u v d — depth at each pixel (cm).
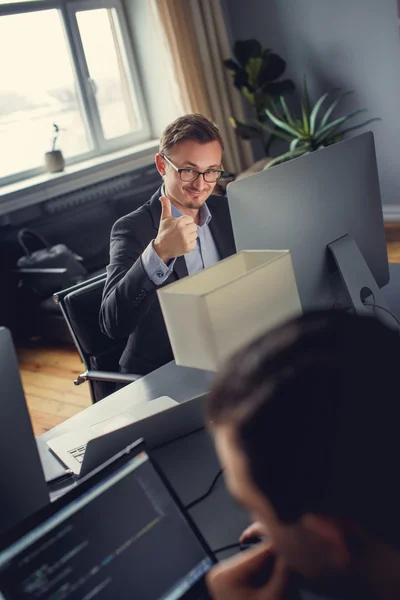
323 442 42
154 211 199
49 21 452
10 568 81
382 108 480
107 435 120
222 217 209
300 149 459
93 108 481
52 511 87
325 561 47
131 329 176
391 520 43
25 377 367
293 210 157
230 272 141
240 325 128
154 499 95
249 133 500
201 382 165
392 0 442
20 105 446
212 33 492
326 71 496
